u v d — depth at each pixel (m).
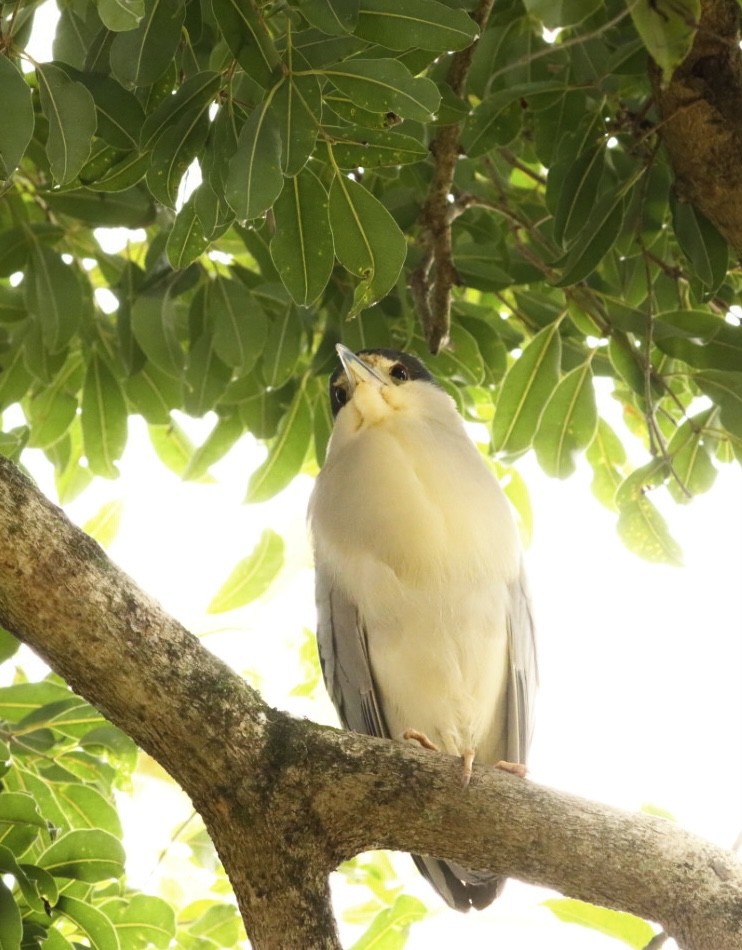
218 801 5.61
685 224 7.80
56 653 5.44
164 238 9.01
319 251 6.13
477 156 8.13
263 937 5.66
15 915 6.35
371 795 5.66
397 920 8.00
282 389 9.62
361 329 9.02
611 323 8.45
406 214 8.85
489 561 7.91
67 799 7.89
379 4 5.61
